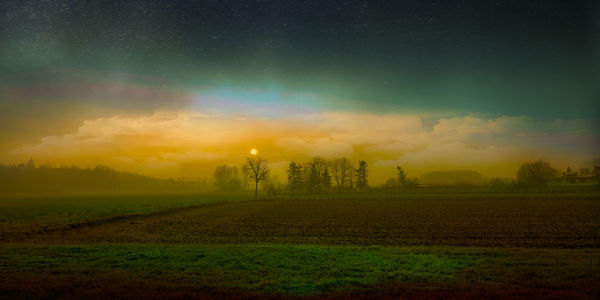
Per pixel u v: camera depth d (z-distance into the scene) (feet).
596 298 35.29
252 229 103.81
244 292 37.65
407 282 41.22
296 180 463.83
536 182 422.41
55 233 98.37
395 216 138.41
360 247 65.57
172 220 134.72
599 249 67.21
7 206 224.53
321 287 39.32
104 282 41.04
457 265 48.80
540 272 44.86
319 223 117.60
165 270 46.52
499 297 35.91
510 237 84.48
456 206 187.21
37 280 41.37
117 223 124.77
